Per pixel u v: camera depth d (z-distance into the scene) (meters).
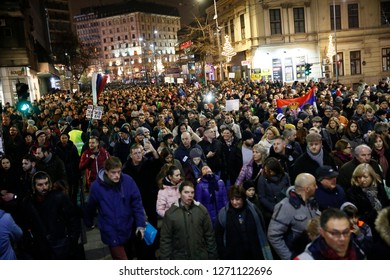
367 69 44.16
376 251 3.57
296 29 43.19
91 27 160.88
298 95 17.66
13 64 37.03
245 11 43.88
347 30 43.34
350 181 5.55
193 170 6.78
